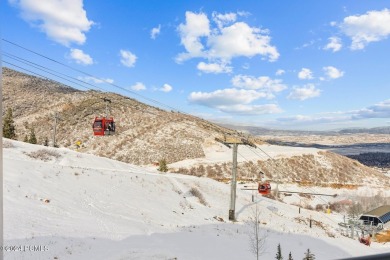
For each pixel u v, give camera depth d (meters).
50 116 140.00
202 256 21.19
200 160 100.00
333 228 49.69
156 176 43.44
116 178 36.62
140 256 17.67
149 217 29.19
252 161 100.06
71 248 17.06
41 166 31.95
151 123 133.75
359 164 115.62
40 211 22.02
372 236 50.69
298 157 108.38
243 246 26.75
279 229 37.25
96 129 33.34
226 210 40.44
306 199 78.12
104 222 23.81
